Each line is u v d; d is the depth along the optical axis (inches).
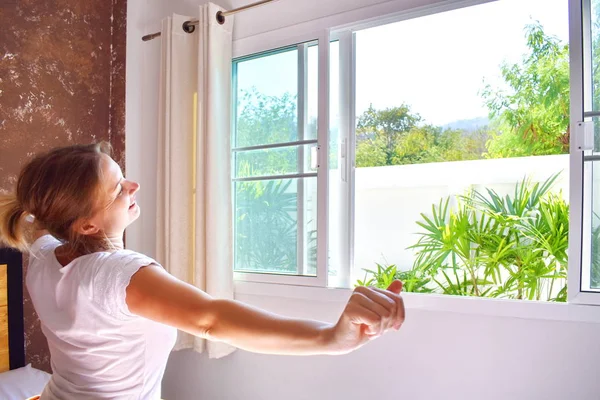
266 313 25.8
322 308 81.2
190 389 95.7
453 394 70.0
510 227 98.0
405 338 73.7
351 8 79.4
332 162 88.3
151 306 26.5
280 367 85.1
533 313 64.1
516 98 147.3
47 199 29.5
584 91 62.9
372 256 160.1
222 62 89.0
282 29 86.7
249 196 92.4
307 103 85.4
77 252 31.0
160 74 92.4
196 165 87.4
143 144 101.7
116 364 28.9
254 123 91.9
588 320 60.9
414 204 154.3
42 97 87.6
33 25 86.0
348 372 78.6
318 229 81.7
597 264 62.6
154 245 99.6
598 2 63.1
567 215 89.2
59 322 29.4
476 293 100.2
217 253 85.7
